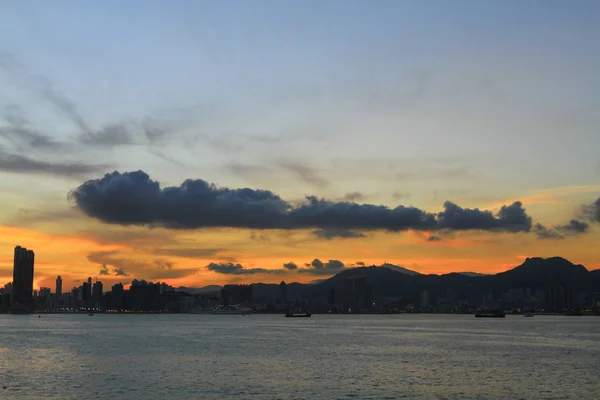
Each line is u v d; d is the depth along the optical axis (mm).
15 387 105000
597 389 102125
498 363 141000
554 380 112250
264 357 157000
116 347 193875
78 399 93188
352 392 99250
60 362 145250
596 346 193750
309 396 95750
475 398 94062
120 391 100500
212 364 139625
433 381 111250
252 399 93125
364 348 188375
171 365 137625
